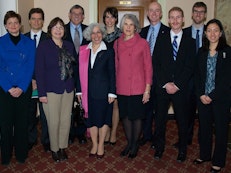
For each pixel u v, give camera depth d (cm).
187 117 302
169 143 368
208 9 467
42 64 286
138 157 324
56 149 309
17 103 290
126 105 304
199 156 314
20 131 298
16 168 295
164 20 470
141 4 475
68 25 360
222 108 271
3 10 369
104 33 304
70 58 296
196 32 343
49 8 473
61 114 304
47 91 290
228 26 445
